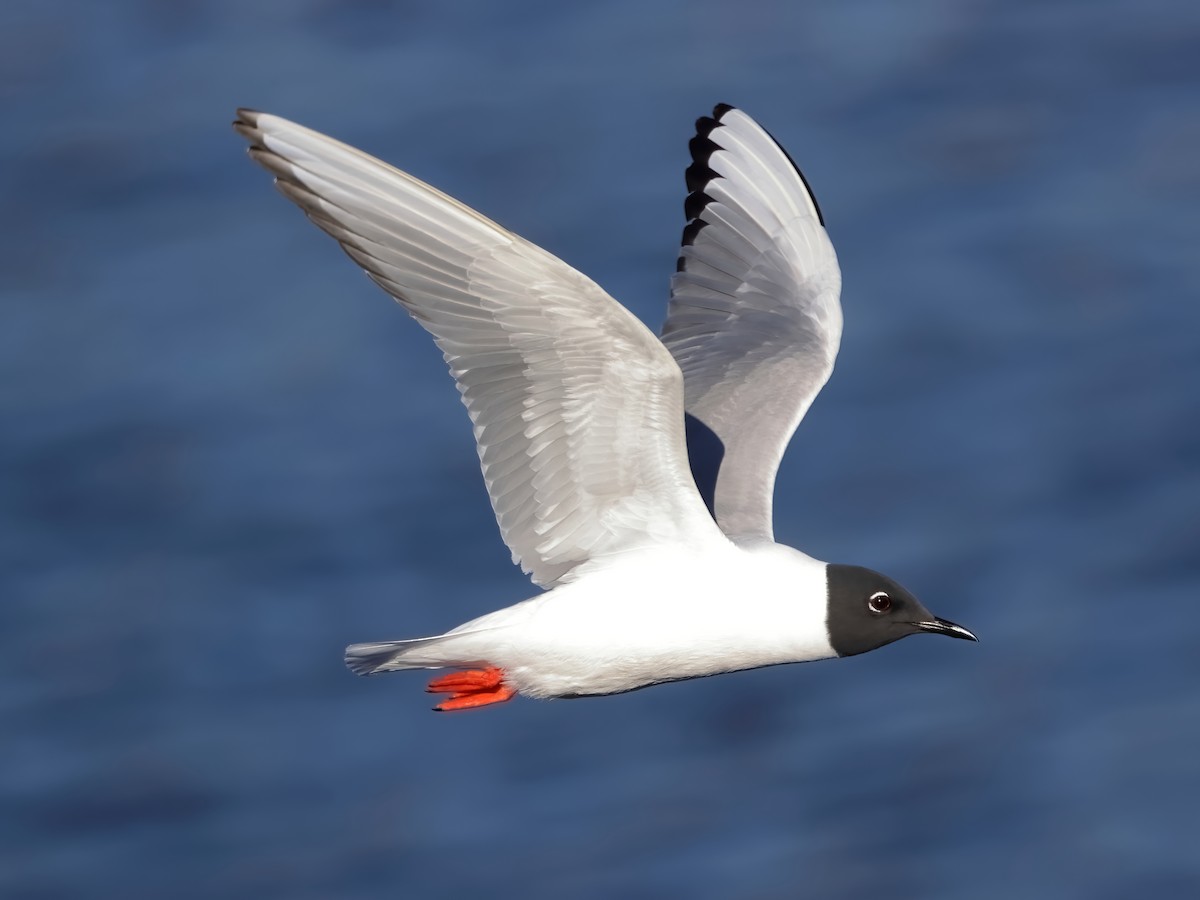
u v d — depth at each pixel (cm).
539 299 862
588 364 876
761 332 1117
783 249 1152
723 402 1073
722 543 918
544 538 923
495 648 920
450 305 884
